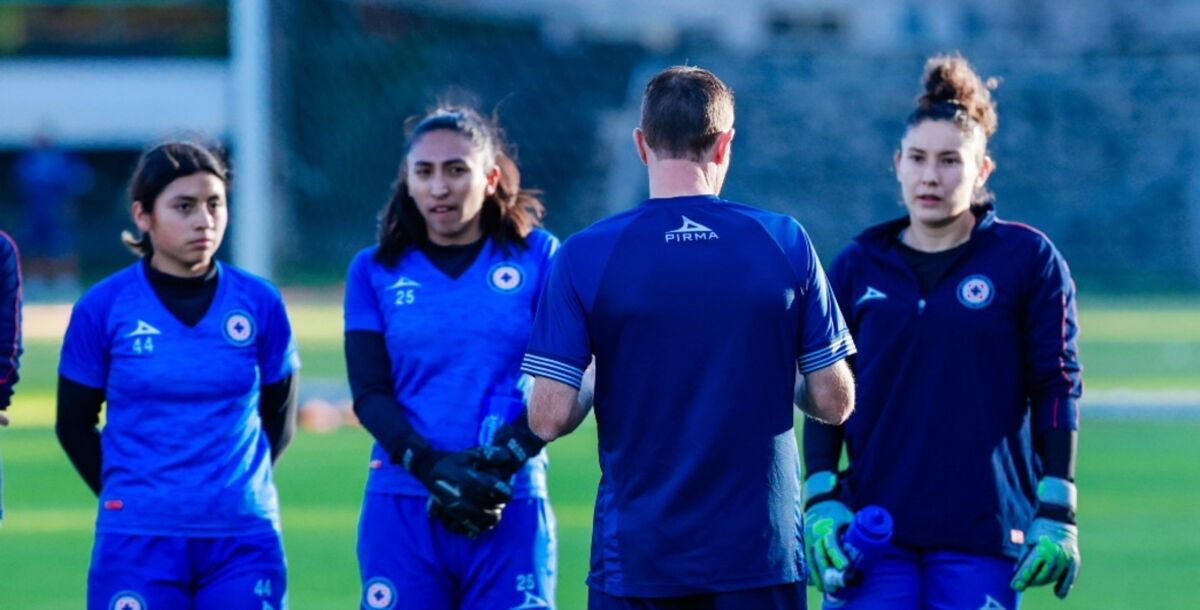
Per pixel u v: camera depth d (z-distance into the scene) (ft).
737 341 51.31
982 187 63.72
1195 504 115.55
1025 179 424.87
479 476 60.18
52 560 97.35
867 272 62.39
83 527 107.76
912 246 62.75
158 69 402.52
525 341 63.87
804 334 52.42
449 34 444.55
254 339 62.64
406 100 431.84
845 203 426.92
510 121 435.53
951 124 61.00
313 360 201.26
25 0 407.64
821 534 60.59
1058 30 469.57
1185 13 465.06
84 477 63.41
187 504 60.70
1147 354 219.41
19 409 164.66
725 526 51.03
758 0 464.24
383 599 63.05
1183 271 403.54
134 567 60.34
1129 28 466.70
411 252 64.80
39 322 257.96
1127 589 89.35
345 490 120.06
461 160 62.95
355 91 426.51
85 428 62.64
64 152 403.13
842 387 52.90
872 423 61.77
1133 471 130.00
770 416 51.62
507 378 63.67
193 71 402.93
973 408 60.64
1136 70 449.48
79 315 62.13
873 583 60.95
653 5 458.50
